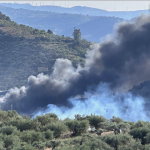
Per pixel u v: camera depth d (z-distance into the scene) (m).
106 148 106.06
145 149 103.62
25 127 151.00
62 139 137.25
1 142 119.94
